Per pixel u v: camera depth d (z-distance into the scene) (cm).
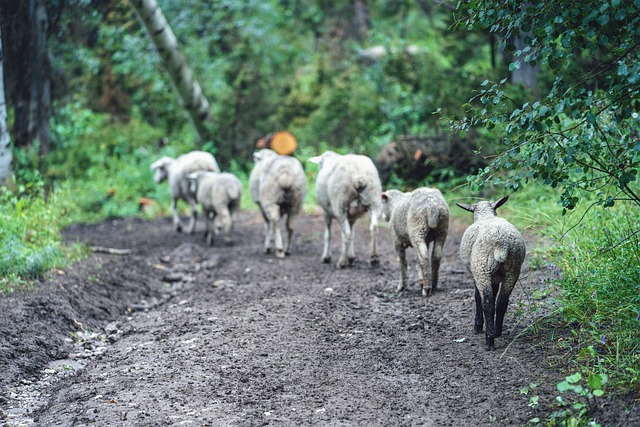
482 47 1945
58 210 1408
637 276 776
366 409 673
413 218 967
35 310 972
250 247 1514
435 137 1630
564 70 777
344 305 1009
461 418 648
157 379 763
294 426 640
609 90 659
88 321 1019
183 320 998
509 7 671
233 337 897
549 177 714
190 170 1678
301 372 771
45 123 1928
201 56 2727
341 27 3469
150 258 1459
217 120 2322
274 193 1345
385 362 789
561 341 765
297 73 3123
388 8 3344
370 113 2172
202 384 744
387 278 1145
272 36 2964
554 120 684
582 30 646
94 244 1603
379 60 2595
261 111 2361
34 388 801
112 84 2700
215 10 2688
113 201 2100
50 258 1178
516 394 677
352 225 1267
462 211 1449
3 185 1416
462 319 893
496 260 736
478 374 729
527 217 1162
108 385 755
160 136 2531
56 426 663
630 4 614
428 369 757
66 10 1812
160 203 2117
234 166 2178
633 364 674
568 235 970
